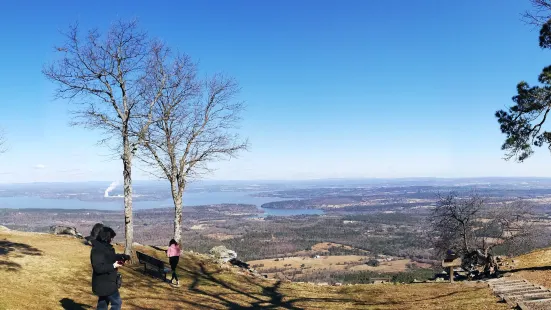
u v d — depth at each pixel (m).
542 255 22.84
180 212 21.64
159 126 20.97
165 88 19.58
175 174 21.56
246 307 13.73
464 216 28.20
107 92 17.17
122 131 17.44
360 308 14.48
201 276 18.22
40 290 11.05
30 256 15.08
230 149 22.48
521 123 17.55
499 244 28.06
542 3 14.93
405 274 54.75
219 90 22.64
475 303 13.01
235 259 24.42
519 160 18.25
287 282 20.28
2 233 20.66
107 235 7.65
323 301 15.78
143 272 16.55
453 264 18.61
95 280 7.53
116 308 7.80
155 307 11.70
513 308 11.62
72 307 10.11
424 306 13.73
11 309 8.84
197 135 21.98
